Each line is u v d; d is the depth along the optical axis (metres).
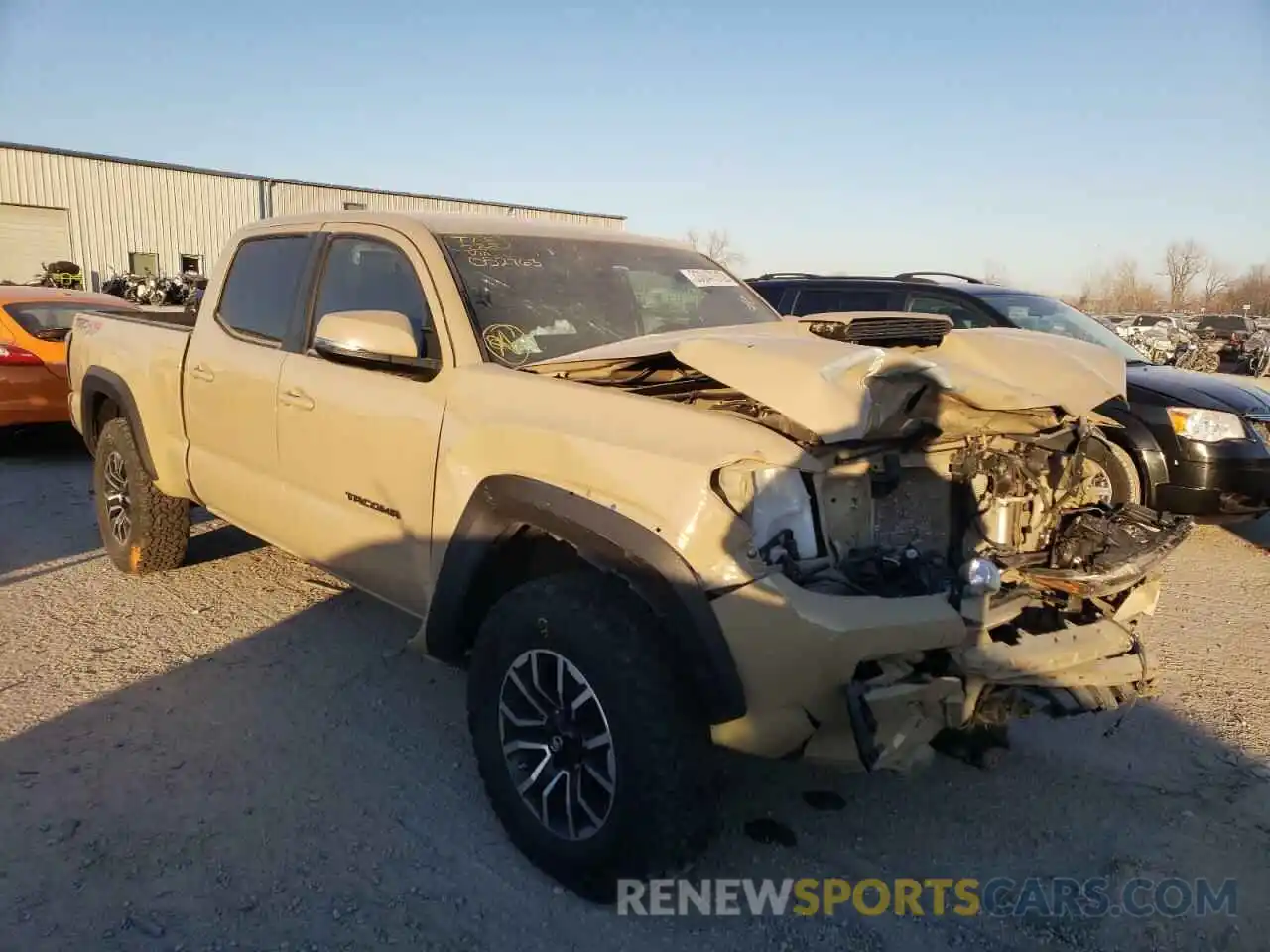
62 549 6.05
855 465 2.93
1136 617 3.33
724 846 3.14
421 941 2.67
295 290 4.29
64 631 4.70
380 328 3.33
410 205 36.00
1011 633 2.84
